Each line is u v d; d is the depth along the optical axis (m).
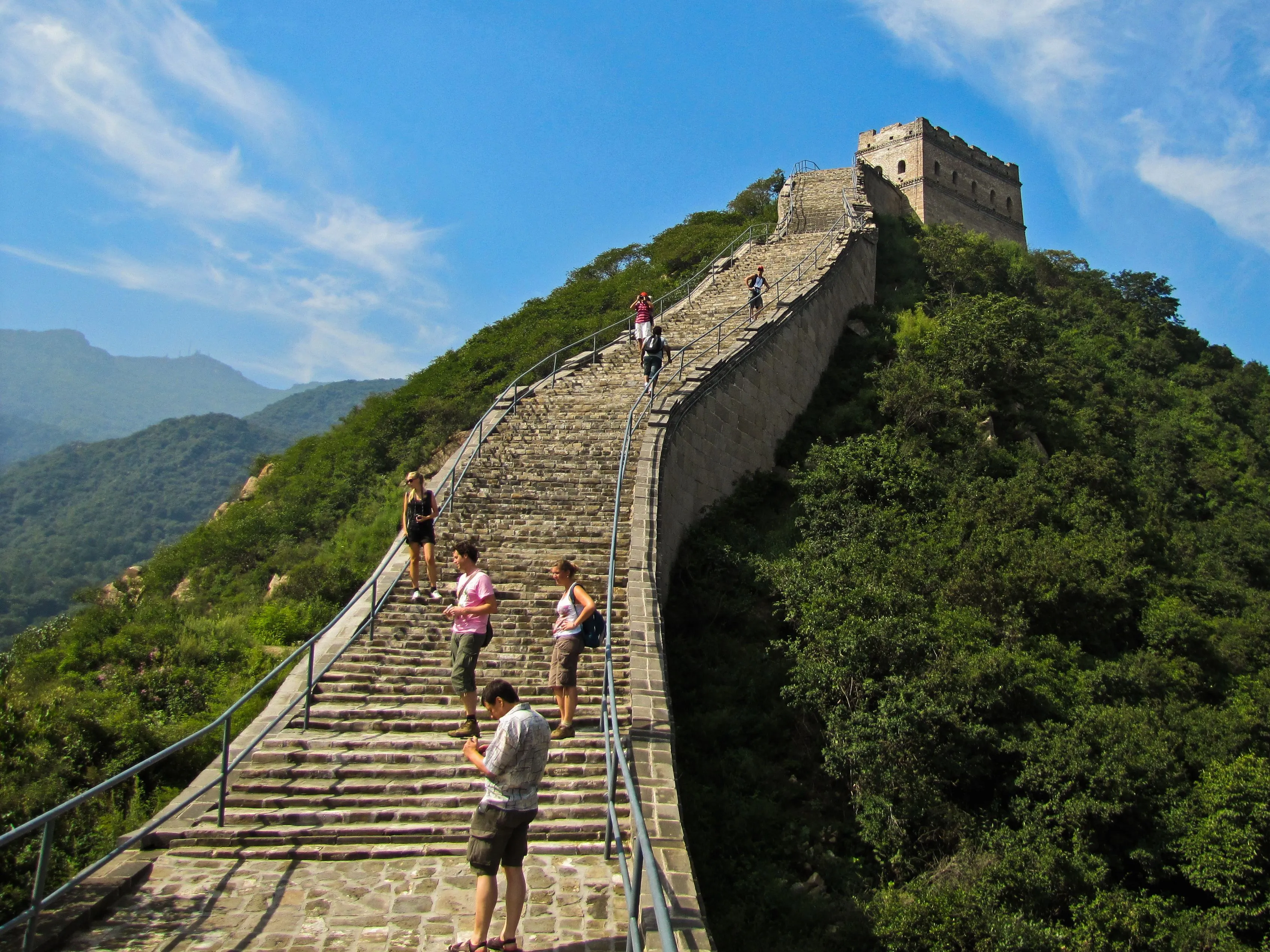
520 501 16.23
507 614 12.81
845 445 22.42
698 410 19.67
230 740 10.14
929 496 21.53
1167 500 33.62
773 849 12.58
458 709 10.57
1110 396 40.00
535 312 37.06
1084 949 11.52
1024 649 17.23
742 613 16.86
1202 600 24.89
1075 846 13.37
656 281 35.84
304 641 18.14
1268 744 17.89
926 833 13.19
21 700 12.27
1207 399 43.28
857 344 29.41
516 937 6.42
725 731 14.22
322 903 7.29
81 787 11.23
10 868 8.73
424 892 7.52
